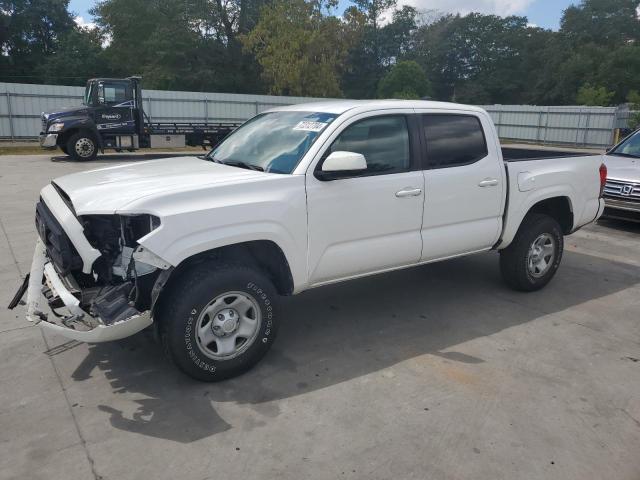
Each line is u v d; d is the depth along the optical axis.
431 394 3.59
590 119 32.56
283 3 39.34
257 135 4.62
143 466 2.83
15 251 6.70
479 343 4.39
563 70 65.88
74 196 3.58
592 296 5.57
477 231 4.93
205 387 3.63
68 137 18.05
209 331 3.59
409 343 4.37
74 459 2.87
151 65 46.28
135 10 46.44
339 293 5.51
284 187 3.76
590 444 3.10
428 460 2.93
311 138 4.06
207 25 48.34
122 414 3.30
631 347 4.39
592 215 5.96
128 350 4.14
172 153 22.80
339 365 3.97
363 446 3.03
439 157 4.64
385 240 4.33
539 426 3.26
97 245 3.57
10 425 3.16
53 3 52.84
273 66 39.38
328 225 3.97
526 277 5.46
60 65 50.41
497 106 36.66
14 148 21.73
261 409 3.38
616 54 61.47
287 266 3.83
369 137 4.25
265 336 3.80
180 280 3.50
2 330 4.43
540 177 5.31
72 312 3.28
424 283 5.86
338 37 40.28
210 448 2.99
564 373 3.93
